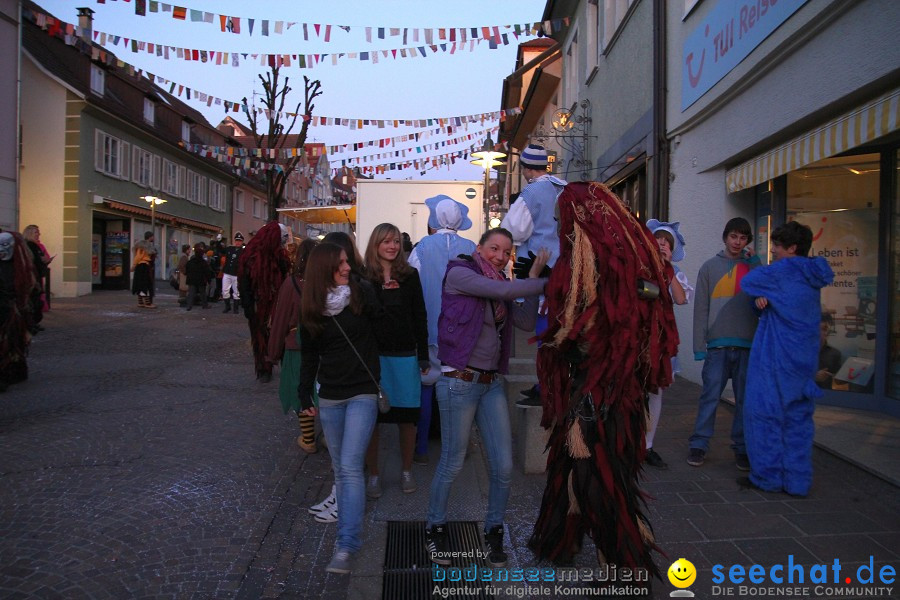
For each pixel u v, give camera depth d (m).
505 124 23.80
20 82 17.50
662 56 8.42
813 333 4.05
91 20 21.42
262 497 4.21
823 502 3.96
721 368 4.61
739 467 4.56
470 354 3.25
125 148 26.22
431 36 8.62
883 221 5.80
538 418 4.57
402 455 4.32
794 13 5.18
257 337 7.36
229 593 3.04
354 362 3.28
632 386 2.80
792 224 4.21
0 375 6.93
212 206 36.44
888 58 4.21
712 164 7.09
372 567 3.30
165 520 3.80
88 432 5.53
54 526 3.67
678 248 4.47
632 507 2.86
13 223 17.39
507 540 3.57
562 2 15.38
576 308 2.78
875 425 5.44
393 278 4.11
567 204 2.89
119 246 26.92
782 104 5.58
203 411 6.34
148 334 12.11
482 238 3.39
